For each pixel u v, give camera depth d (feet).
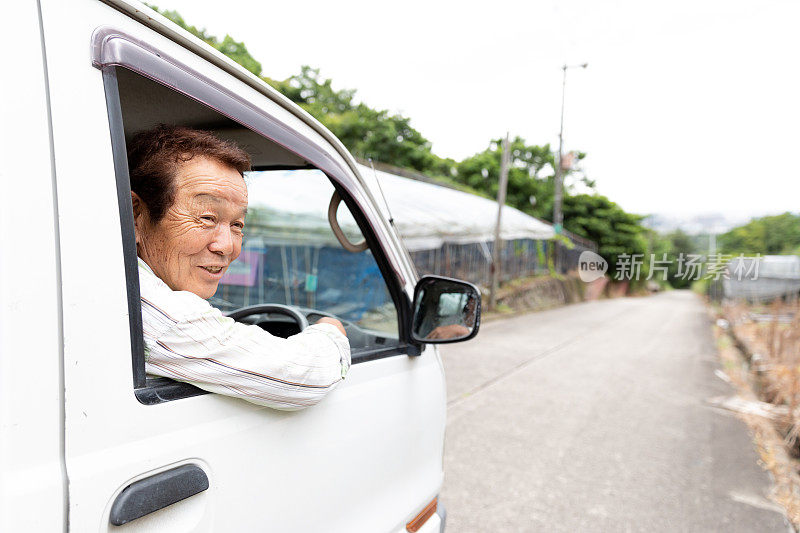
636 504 10.68
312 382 3.22
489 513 10.07
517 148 78.38
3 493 1.97
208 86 3.00
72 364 2.21
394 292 5.11
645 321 45.75
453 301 4.75
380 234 4.81
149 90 3.67
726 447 14.25
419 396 5.10
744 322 37.24
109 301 2.37
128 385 2.44
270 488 3.20
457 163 69.46
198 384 2.78
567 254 64.18
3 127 2.05
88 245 2.30
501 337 32.65
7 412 2.00
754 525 10.02
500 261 52.13
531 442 13.97
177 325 2.71
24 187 2.09
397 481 4.73
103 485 2.27
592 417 16.47
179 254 3.07
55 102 2.22
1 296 2.01
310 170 6.19
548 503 10.56
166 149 2.98
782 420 16.31
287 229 20.25
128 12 2.60
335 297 20.56
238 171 3.27
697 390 20.90
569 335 35.27
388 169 41.60
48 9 2.25
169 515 2.59
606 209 59.82
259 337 3.01
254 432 3.08
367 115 47.34
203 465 2.75
